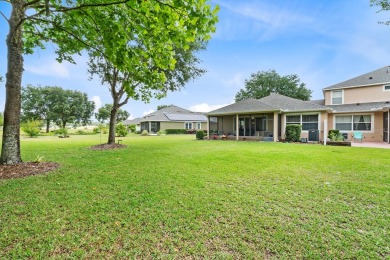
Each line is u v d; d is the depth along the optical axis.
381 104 15.55
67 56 7.74
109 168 5.97
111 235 2.46
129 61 4.81
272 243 2.33
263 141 15.88
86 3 4.56
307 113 15.57
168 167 6.10
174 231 2.57
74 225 2.68
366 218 2.92
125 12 4.53
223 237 2.45
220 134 20.02
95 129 37.00
